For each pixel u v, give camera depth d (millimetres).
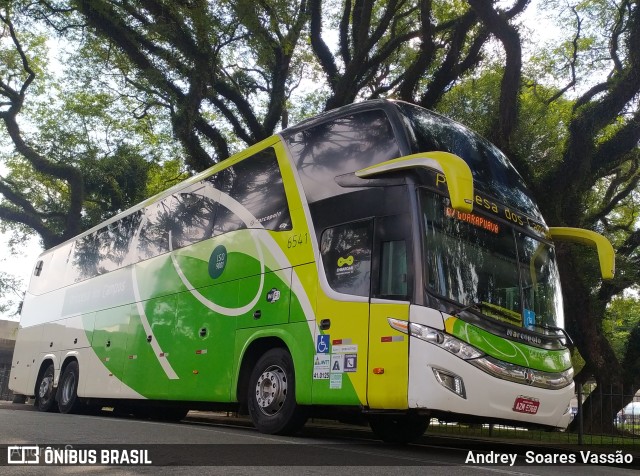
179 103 17375
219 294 9102
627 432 10125
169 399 9695
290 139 8766
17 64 24672
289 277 7910
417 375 6172
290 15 18109
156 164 25031
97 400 12312
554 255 8188
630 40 14391
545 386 6867
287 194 8383
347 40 19141
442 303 6410
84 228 24766
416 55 18641
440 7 19109
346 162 7715
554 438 10461
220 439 6781
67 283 14438
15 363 15969
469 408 6199
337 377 6871
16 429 7180
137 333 10984
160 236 11180
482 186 7609
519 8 15289
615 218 24906
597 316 16859
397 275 6652
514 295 7168
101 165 24078
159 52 16812
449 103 17688
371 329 6676
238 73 19703
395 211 6891
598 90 19016
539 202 14227
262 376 8008
